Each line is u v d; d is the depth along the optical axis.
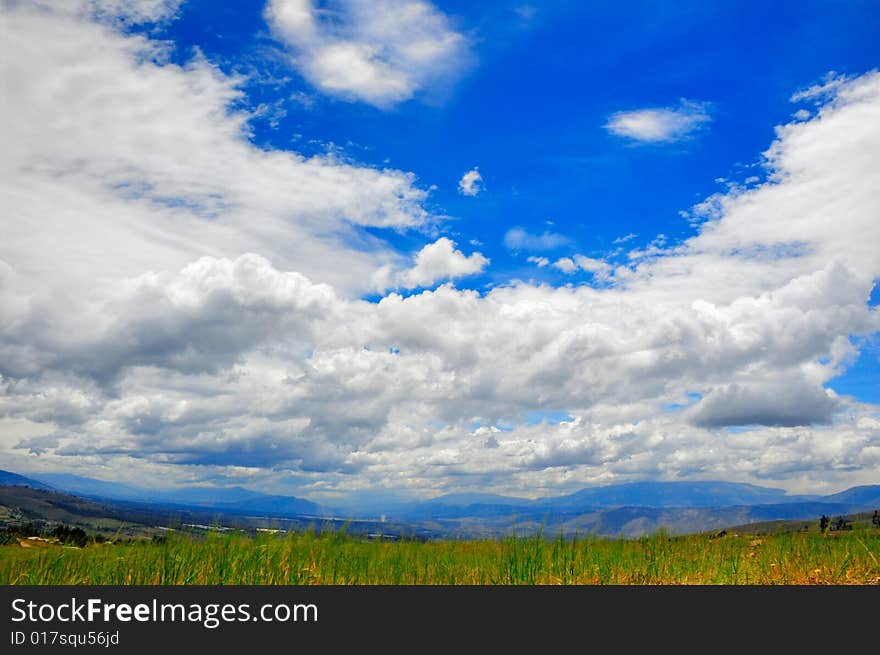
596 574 15.93
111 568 13.90
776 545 17.94
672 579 15.67
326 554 16.02
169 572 13.83
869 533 17.52
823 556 16.45
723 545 18.67
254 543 15.42
